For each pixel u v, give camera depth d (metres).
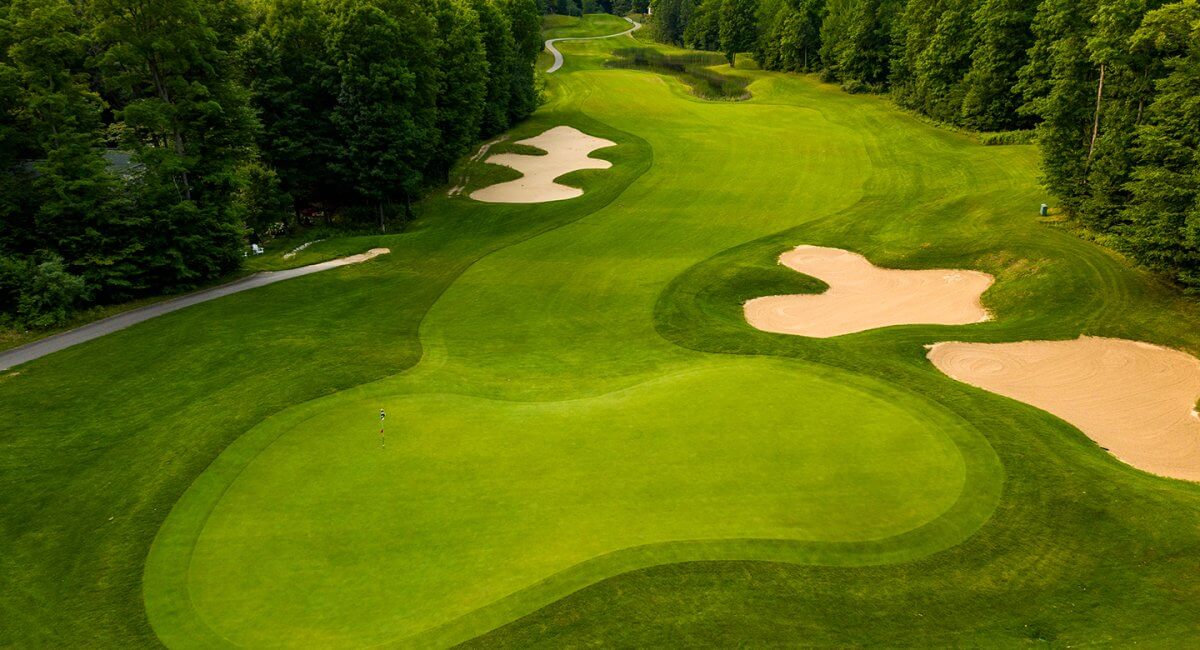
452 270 40.03
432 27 51.69
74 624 13.70
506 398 24.25
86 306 32.12
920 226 42.41
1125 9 32.12
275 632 12.84
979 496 16.97
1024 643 12.84
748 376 23.91
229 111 36.78
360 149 48.09
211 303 33.56
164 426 21.44
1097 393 24.70
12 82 29.45
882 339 29.02
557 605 13.40
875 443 19.23
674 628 13.05
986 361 27.12
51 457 19.95
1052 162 37.94
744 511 16.17
